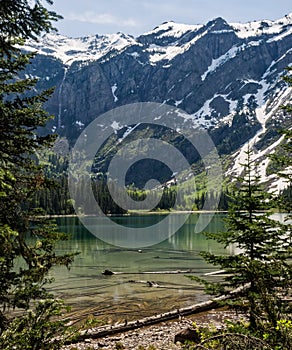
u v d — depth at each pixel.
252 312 6.42
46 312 6.98
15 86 7.59
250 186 11.66
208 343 5.60
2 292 7.63
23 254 7.81
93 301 25.34
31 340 6.41
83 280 31.67
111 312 22.98
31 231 7.95
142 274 34.34
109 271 34.12
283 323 5.54
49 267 8.06
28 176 7.70
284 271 9.16
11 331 6.57
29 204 8.07
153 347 16.17
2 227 6.35
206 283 11.42
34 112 7.32
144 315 22.53
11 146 7.27
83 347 17.12
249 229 11.15
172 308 23.83
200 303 23.47
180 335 16.66
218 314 21.98
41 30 7.21
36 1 6.86
